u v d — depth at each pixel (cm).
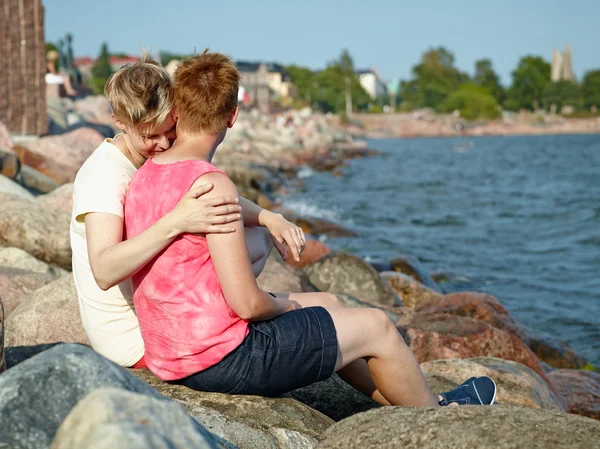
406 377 310
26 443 196
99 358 216
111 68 9981
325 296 340
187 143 290
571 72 14600
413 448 233
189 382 296
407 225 1588
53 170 1177
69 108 2434
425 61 13925
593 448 221
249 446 276
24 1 1395
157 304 285
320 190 2233
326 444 253
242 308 279
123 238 295
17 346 390
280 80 11188
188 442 181
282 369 290
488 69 13850
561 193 2309
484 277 1077
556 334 803
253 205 342
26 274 522
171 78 292
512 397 435
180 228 270
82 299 323
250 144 3084
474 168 3491
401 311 632
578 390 544
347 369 327
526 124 11294
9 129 1402
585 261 1212
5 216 626
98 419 176
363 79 13612
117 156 305
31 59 1415
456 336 539
